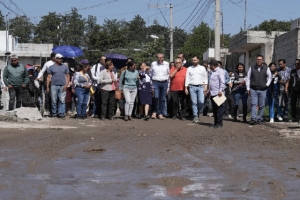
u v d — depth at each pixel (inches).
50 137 421.7
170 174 277.0
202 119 619.5
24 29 2765.7
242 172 283.7
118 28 3058.6
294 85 582.6
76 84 602.2
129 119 592.7
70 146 378.0
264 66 556.4
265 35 1019.3
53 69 596.4
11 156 332.8
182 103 608.1
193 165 305.1
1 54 1628.9
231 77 659.4
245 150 368.5
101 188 242.5
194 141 410.0
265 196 229.3
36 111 574.9
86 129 485.7
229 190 240.2
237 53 1368.1
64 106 604.1
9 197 224.4
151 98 599.8
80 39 3014.3
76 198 223.1
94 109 629.0
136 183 253.6
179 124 551.8
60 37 2903.5
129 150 361.4
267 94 585.0
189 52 2330.2
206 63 656.4
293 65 850.8
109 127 506.3
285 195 231.3
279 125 543.5
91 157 331.6
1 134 434.9
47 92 613.9
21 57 1685.5
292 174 279.4
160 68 605.6
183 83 600.1
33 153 345.7
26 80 603.2
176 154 345.1
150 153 348.5
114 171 285.0
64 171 284.4
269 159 328.8
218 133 466.6
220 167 299.1
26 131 457.4
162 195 229.6
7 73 593.6
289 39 880.9
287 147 382.3
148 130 485.4
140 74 596.1
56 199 221.5
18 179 261.7
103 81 592.1
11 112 541.0
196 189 241.6
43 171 283.9
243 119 595.8
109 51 2689.5
